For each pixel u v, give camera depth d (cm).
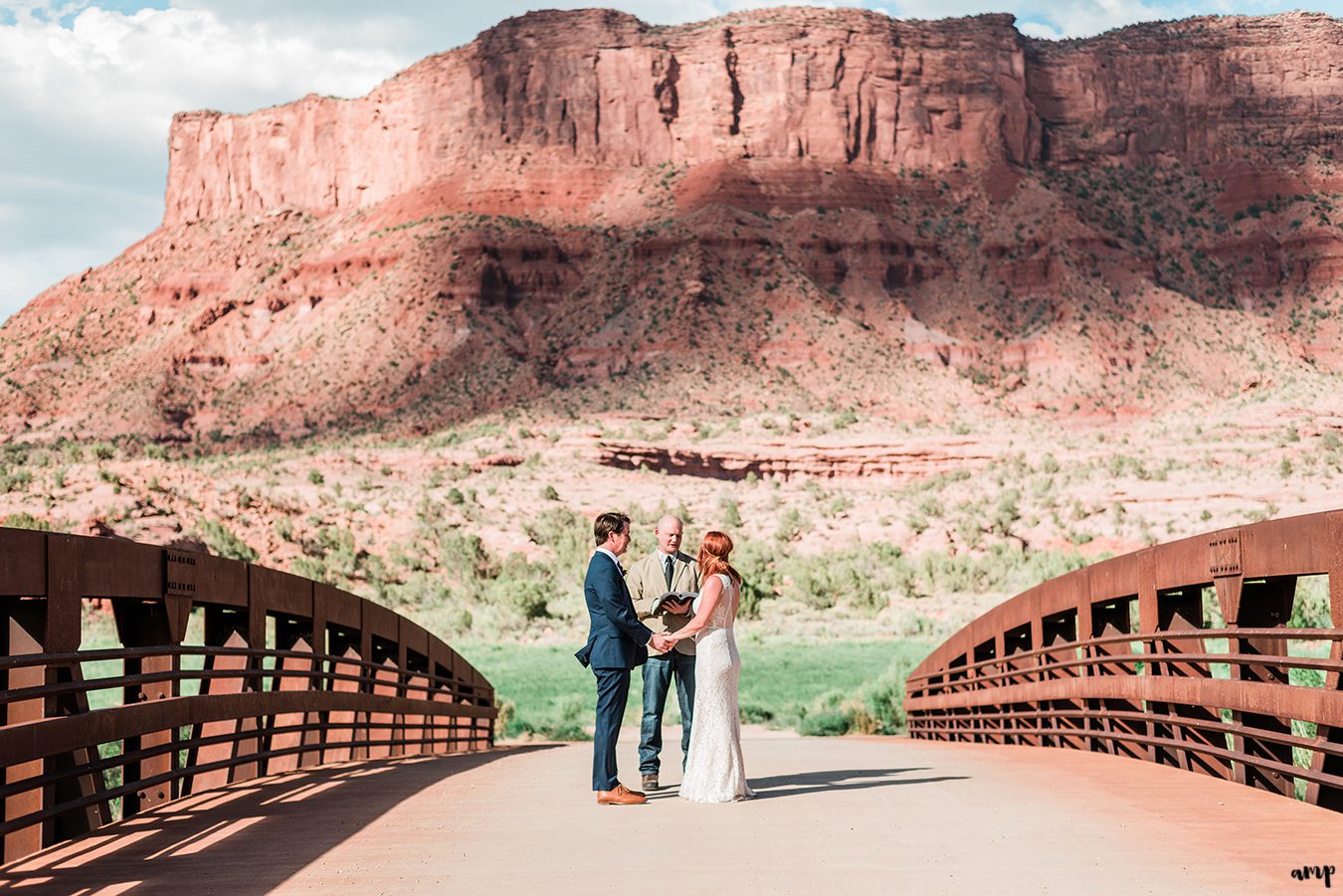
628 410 16588
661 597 966
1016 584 8556
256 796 952
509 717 3350
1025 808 852
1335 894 588
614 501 10869
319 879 633
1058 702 1560
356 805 898
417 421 18238
